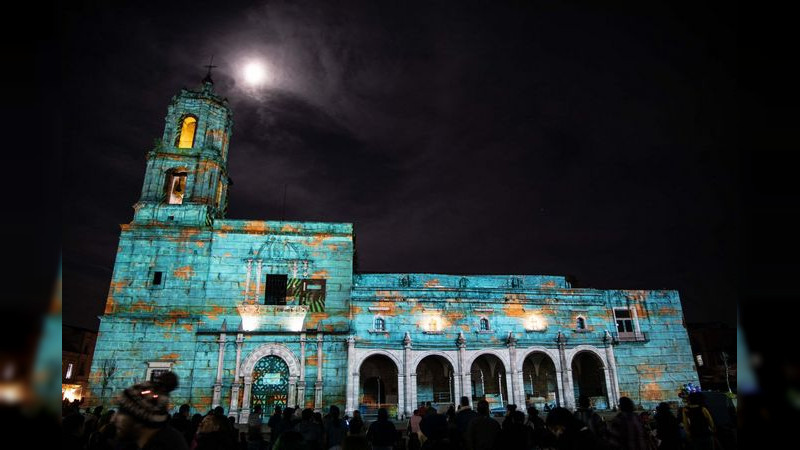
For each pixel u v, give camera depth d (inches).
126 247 1781.5
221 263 1813.5
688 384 1941.4
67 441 384.2
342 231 1918.1
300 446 467.8
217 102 2107.5
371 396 1846.7
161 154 1951.3
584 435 476.1
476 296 1900.8
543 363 2041.1
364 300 1833.2
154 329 1684.3
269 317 1755.7
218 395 1624.0
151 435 269.1
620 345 1946.4
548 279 2140.7
